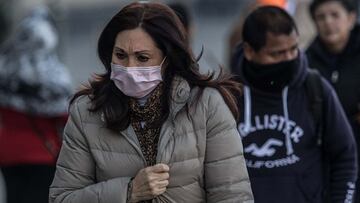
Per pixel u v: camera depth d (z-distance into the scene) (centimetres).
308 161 1178
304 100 1188
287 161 1178
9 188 1609
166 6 933
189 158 923
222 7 4778
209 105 932
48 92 1577
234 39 1680
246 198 937
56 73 1594
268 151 1184
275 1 1634
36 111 1575
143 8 919
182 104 920
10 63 1595
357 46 1505
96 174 952
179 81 930
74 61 4197
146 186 902
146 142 933
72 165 949
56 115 1584
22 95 1577
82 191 934
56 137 1598
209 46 4188
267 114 1191
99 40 936
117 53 922
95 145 937
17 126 1589
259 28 1170
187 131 923
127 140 929
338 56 1509
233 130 942
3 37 3616
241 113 1202
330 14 1509
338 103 1189
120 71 917
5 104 1588
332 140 1182
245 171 944
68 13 4791
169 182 923
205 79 941
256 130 1192
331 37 1503
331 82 1501
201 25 4600
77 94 961
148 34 911
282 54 1175
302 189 1172
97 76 955
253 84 1194
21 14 3653
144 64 917
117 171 931
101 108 936
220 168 931
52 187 960
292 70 1177
